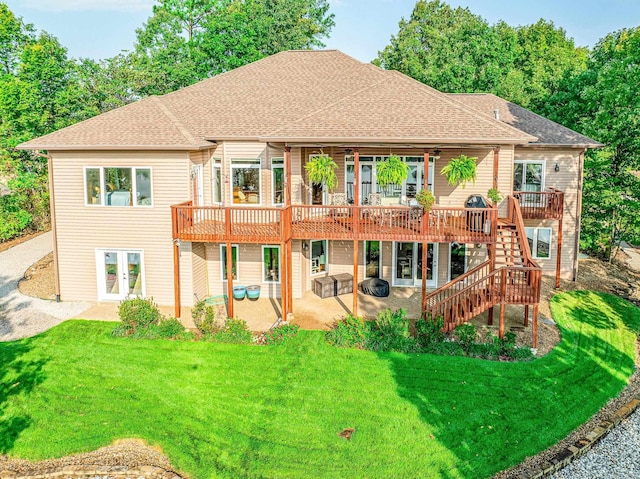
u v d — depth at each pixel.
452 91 41.88
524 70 50.56
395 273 22.25
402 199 21.05
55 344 16.34
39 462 11.23
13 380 14.19
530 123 24.50
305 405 13.05
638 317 19.73
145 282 20.09
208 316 16.83
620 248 30.92
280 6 41.84
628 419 13.08
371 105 19.45
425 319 16.58
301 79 23.84
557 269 22.62
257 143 20.45
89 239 20.08
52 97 31.88
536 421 12.56
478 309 16.48
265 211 18.98
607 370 15.31
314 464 10.94
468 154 20.44
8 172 29.91
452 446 11.54
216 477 10.59
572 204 24.05
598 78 27.11
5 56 32.41
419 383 14.06
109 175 19.62
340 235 18.12
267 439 11.76
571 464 11.33
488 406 13.07
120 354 15.70
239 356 15.62
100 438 11.80
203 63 38.19
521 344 16.61
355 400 13.27
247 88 23.56
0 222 28.84
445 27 55.72
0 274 23.97
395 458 11.12
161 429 12.12
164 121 20.19
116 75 35.31
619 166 26.30
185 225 18.31
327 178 18.11
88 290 20.45
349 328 16.52
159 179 19.34
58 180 19.88
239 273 21.45
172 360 15.36
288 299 19.05
